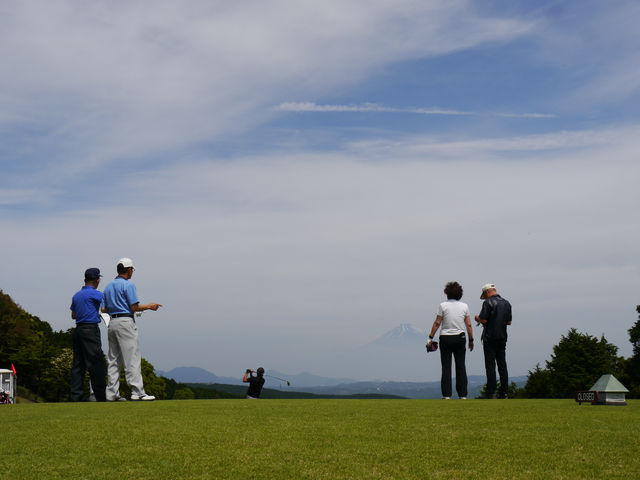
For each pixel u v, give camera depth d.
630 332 59.53
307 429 6.02
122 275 11.91
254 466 4.31
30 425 6.26
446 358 12.93
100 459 4.54
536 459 4.50
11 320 86.44
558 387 60.03
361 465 4.33
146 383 97.88
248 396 15.19
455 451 4.82
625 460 4.46
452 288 13.11
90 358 11.79
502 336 13.52
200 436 5.54
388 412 7.74
